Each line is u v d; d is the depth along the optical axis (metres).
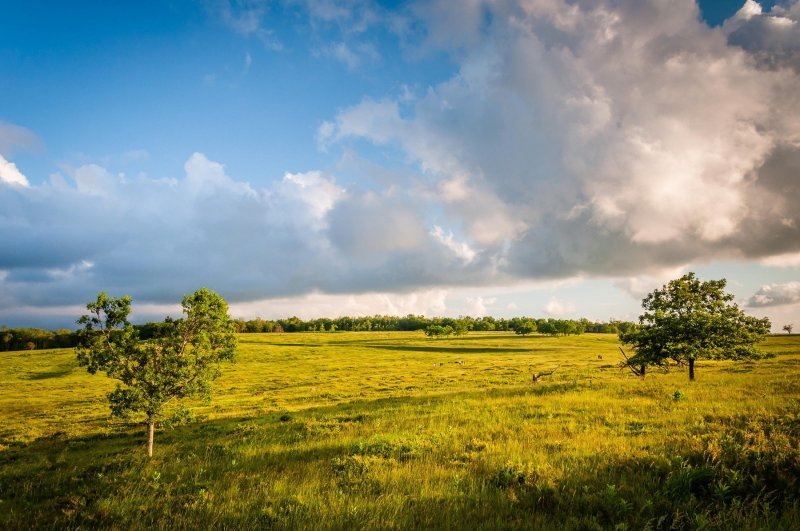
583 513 6.87
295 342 144.88
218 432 21.48
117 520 7.92
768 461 7.99
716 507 6.54
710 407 15.01
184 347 17.06
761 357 26.72
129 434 24.45
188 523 7.36
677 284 29.78
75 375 69.50
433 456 11.03
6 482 13.30
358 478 9.38
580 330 174.88
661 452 9.38
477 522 6.70
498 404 21.19
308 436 17.17
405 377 54.97
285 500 8.17
